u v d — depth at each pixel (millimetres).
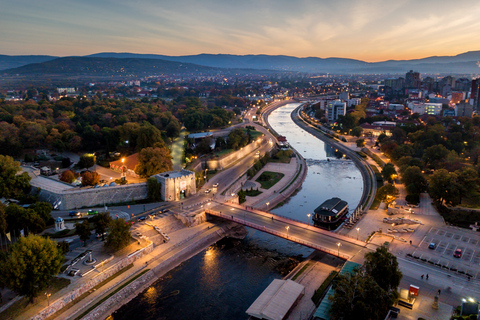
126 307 110625
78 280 111750
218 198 190375
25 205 155500
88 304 105812
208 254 146625
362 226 158500
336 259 137750
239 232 167625
